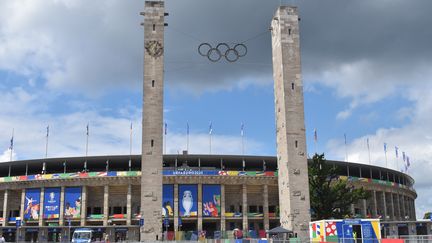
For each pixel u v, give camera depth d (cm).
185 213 11275
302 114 7856
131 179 11444
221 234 8238
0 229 11081
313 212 8138
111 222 11406
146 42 7912
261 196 12050
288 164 7619
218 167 12738
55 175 11619
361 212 12338
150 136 7581
